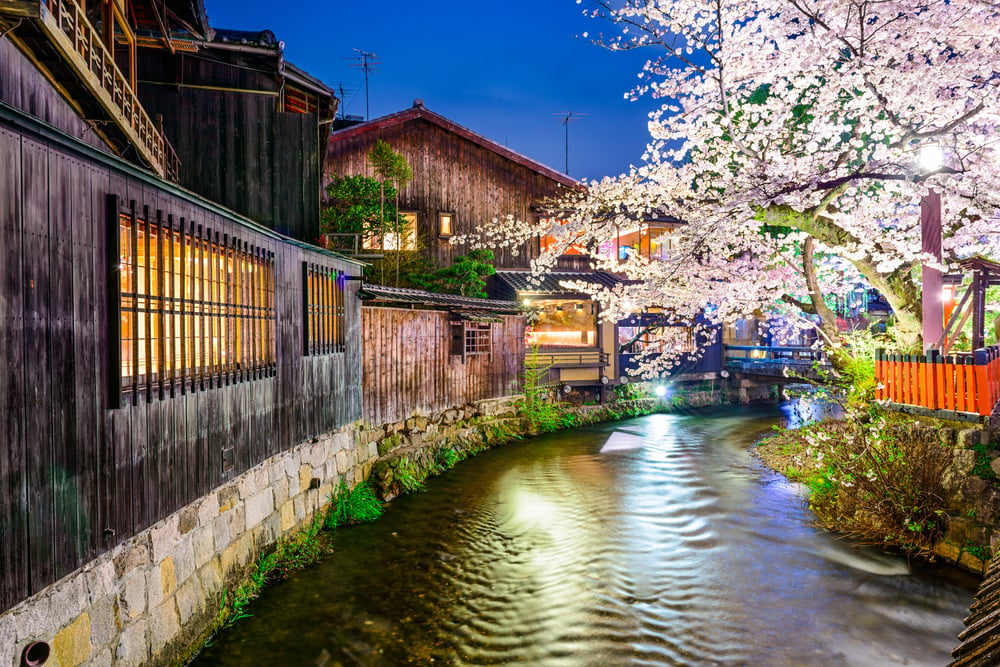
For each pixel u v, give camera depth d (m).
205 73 12.63
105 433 5.13
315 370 10.68
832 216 11.12
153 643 5.80
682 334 28.41
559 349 24.64
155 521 5.88
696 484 14.16
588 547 10.19
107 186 5.24
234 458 7.69
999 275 11.93
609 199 12.79
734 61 9.95
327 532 10.66
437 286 21.09
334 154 22.88
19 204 4.21
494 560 9.62
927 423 9.87
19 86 5.93
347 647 6.93
